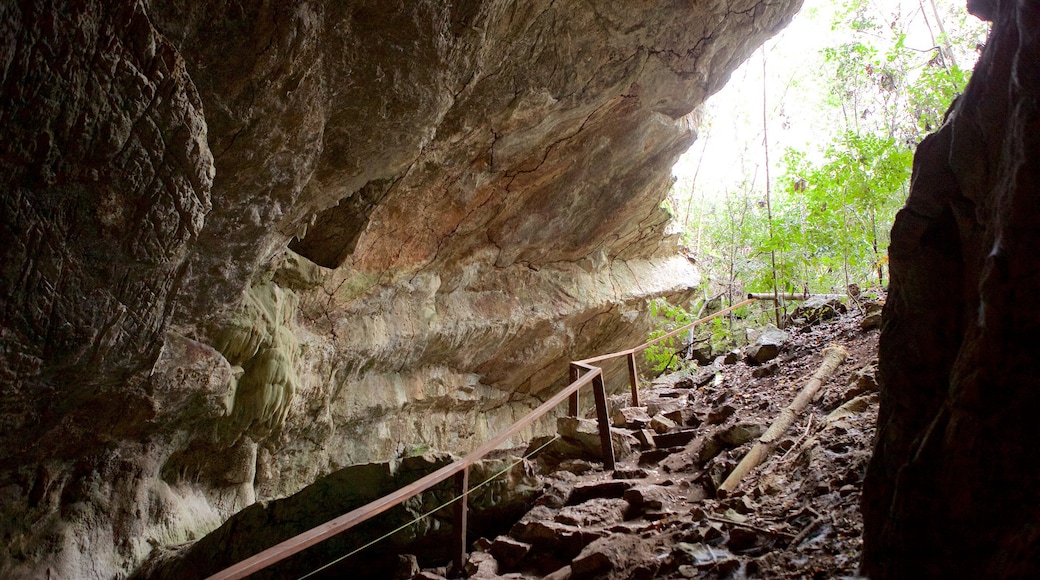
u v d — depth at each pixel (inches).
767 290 374.9
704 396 292.8
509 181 321.7
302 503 197.3
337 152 214.7
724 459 203.0
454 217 315.9
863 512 118.0
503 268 380.5
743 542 152.8
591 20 260.1
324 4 171.9
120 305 166.6
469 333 356.8
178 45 152.4
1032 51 89.3
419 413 363.6
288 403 266.4
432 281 334.3
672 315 433.7
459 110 258.2
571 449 239.3
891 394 115.0
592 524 182.4
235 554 196.2
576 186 355.6
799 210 387.9
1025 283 90.7
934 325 110.2
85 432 201.2
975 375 95.7
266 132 181.3
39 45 122.7
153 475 235.1
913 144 324.2
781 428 208.8
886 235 331.6
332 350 292.4
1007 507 93.2
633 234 449.7
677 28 286.0
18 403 167.3
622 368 490.0
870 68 360.8
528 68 262.2
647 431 247.8
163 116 144.6
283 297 260.1
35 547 202.2
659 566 151.9
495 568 172.7
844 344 271.0
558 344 415.2
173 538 236.7
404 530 184.2
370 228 283.6
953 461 98.9
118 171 145.1
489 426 408.5
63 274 151.1
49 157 134.8
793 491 171.8
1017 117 91.9
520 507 200.4
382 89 201.8
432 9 193.3
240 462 268.1
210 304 212.4
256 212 199.9
